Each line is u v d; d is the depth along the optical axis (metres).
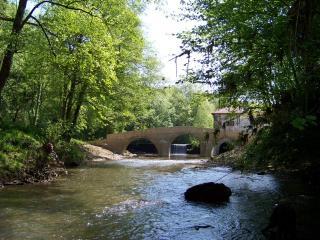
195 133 46.22
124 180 18.30
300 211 10.30
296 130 10.77
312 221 9.45
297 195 12.68
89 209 11.27
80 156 26.53
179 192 14.87
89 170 22.56
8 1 20.75
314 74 8.15
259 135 13.25
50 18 17.20
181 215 10.72
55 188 14.87
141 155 45.56
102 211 11.05
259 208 11.66
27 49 16.92
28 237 8.33
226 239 8.43
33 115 34.00
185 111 67.94
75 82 26.25
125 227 9.36
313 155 11.93
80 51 17.84
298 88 8.70
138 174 21.33
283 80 10.48
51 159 19.53
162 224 9.70
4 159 15.57
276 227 9.14
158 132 46.12
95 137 50.09
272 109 12.02
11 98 32.69
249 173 20.36
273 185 16.20
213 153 46.00
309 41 7.73
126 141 44.16
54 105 32.78
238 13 10.66
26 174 16.19
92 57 18.19
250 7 10.36
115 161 32.00
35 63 18.72
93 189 15.05
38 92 30.77
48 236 8.45
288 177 18.03
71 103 27.23
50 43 17.47
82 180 17.66
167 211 11.23
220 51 12.22
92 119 36.84
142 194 14.20
